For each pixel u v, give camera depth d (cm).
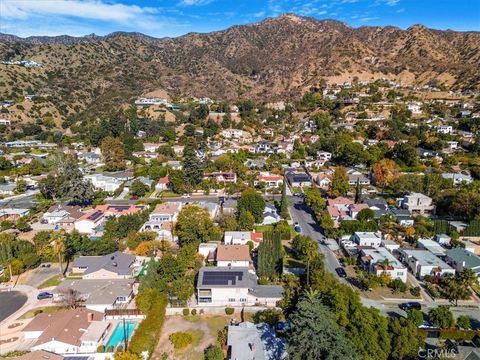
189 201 12500
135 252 8812
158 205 11156
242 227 9706
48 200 12875
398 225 10088
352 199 12100
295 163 16762
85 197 12450
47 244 8988
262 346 5325
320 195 12150
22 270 8094
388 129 18762
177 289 6931
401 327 5325
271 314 6144
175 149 18512
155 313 6269
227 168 15438
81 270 8125
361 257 8200
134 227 9844
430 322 5988
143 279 7044
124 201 12812
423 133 18100
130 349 5438
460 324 5891
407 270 7931
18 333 6047
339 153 16562
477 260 7769
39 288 7475
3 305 6888
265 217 10575
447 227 9525
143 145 19088
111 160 16538
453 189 11881
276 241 7662
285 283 7269
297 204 12306
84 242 8744
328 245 9188
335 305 5444
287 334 5244
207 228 9194
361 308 5519
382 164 14312
